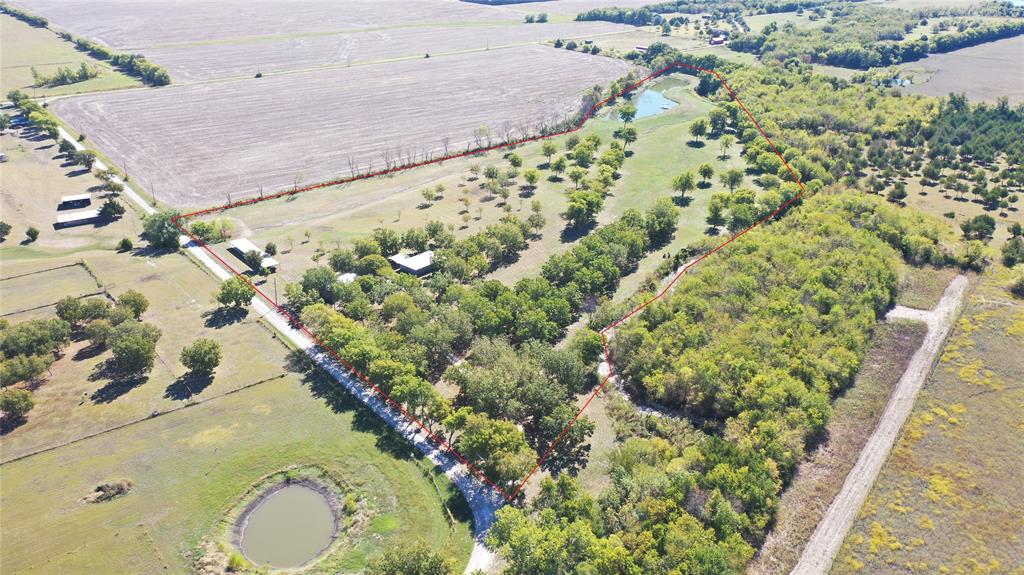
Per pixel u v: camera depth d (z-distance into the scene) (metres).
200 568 103.38
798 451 123.62
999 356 153.75
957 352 155.88
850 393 144.12
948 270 191.38
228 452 125.81
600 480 122.44
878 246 190.62
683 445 127.81
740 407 134.88
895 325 166.75
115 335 148.12
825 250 189.00
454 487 119.00
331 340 148.75
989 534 110.75
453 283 180.75
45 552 105.00
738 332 153.38
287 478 120.94
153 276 188.12
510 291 171.12
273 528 111.94
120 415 134.25
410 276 176.75
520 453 117.31
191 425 132.25
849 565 105.50
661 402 143.88
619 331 158.12
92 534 108.50
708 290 170.38
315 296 170.50
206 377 146.00
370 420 134.62
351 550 107.06
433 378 147.62
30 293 175.88
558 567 97.94
